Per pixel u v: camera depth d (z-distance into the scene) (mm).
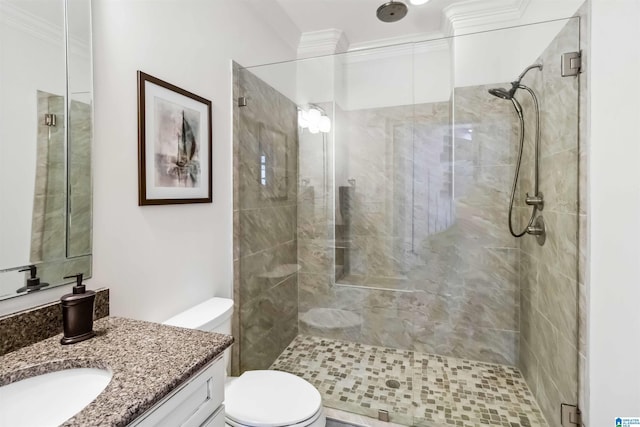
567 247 1456
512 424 1589
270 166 2152
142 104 1224
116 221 1138
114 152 1126
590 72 1300
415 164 2242
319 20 2273
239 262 1872
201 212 1577
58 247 959
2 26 825
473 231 2123
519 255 2035
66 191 977
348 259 2363
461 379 1947
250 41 1975
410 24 2303
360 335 2316
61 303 872
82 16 1008
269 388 1290
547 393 1626
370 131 2332
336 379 1932
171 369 718
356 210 2355
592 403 1300
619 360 1218
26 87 875
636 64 1132
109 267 1114
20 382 722
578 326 1372
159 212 1326
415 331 2229
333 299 2379
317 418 1164
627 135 1164
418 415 1630
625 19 1159
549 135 1627
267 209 2137
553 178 1590
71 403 748
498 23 2037
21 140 866
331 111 2365
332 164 2385
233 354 1827
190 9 1484
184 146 1444
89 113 1034
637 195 1146
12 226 853
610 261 1234
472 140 2094
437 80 2193
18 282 865
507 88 1985
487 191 2080
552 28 1566
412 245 2246
